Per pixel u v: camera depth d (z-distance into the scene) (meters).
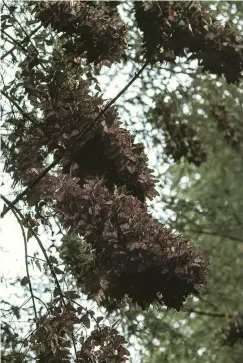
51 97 6.63
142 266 5.95
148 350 13.18
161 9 7.38
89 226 6.17
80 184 6.47
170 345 13.48
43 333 6.25
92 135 6.44
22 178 6.88
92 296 6.66
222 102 13.34
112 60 6.96
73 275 8.05
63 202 6.23
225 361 13.72
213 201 14.40
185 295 6.07
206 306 13.98
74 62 6.91
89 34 6.83
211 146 13.63
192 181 14.30
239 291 14.22
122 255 6.00
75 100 6.57
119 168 6.43
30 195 6.79
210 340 13.81
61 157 6.70
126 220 6.12
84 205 6.20
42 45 7.16
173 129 10.79
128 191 6.52
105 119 6.48
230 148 13.77
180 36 7.49
